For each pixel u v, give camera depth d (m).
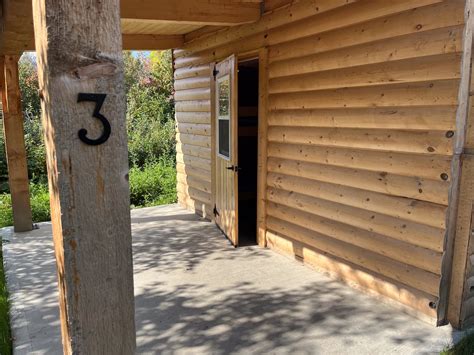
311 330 3.07
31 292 3.89
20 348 2.92
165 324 3.21
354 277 3.77
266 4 4.52
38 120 11.18
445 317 3.08
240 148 7.14
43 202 7.61
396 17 3.11
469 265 2.95
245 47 4.95
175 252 4.93
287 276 4.11
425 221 3.07
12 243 5.50
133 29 5.91
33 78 13.21
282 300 3.57
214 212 6.07
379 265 3.50
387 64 3.23
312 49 3.92
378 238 3.48
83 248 1.33
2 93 5.98
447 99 2.83
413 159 3.12
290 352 2.79
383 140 3.33
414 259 3.17
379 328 3.08
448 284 3.03
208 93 5.97
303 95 4.13
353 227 3.75
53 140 1.26
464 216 2.90
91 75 1.26
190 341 2.96
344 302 3.51
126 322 1.44
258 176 4.97
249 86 7.09
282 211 4.65
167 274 4.23
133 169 10.05
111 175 1.33
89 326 1.38
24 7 3.52
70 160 1.27
